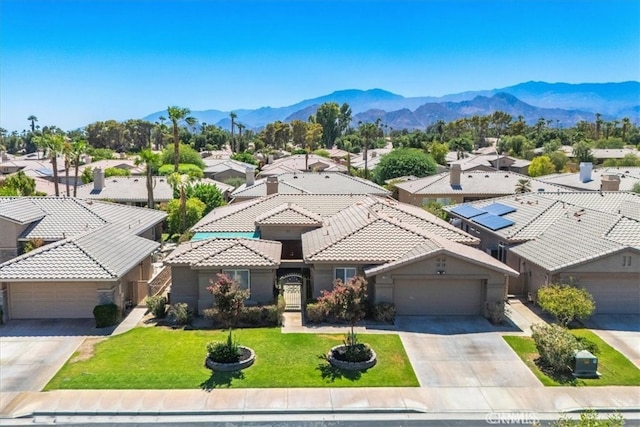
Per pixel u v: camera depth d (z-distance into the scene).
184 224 44.34
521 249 28.41
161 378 18.09
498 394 17.36
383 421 15.81
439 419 15.93
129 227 33.50
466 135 148.00
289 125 162.12
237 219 33.12
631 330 23.00
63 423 15.55
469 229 37.59
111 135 159.38
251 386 17.67
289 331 22.61
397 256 24.56
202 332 22.50
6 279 22.95
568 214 30.80
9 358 19.72
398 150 74.38
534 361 19.75
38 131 162.38
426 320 23.95
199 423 15.63
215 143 161.88
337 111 164.25
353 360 19.25
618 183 42.66
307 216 30.94
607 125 146.00
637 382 18.22
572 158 98.88
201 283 24.56
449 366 19.30
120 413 16.02
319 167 81.94
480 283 24.55
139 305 26.58
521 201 35.84
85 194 52.78
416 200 52.31
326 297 20.73
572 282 24.66
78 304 24.23
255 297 24.61
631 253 24.55
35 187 55.31
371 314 24.17
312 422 15.73
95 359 19.59
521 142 120.06
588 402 16.89
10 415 15.86
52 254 24.42
